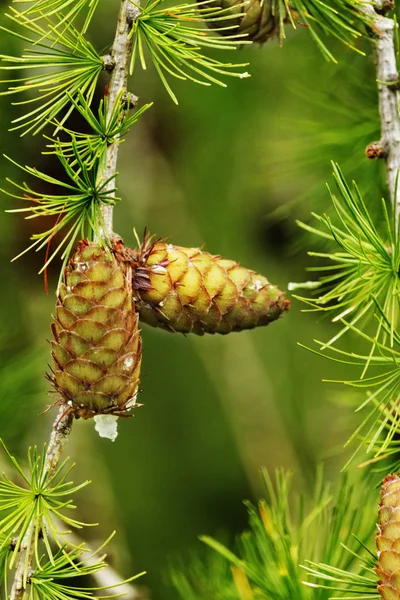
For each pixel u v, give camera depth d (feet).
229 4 1.93
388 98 1.98
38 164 2.54
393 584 1.74
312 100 2.27
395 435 1.95
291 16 1.93
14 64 2.48
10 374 2.34
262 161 2.43
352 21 1.97
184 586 2.09
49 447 1.78
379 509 1.76
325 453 2.46
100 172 1.78
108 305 1.74
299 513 2.03
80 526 1.77
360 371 2.59
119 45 1.83
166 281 1.80
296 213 2.74
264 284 1.83
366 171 2.20
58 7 1.86
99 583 2.19
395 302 1.87
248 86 2.91
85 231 2.55
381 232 2.18
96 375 1.75
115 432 1.78
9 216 2.55
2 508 1.77
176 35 1.84
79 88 1.83
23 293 2.64
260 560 2.08
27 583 1.78
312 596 1.94
